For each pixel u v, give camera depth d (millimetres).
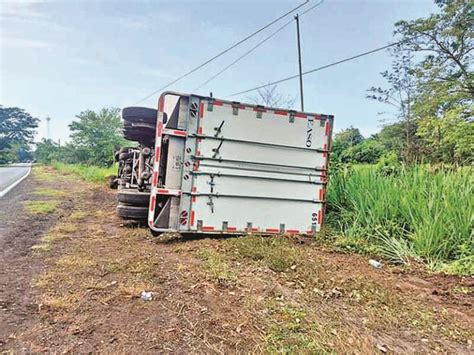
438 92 15516
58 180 19828
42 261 4531
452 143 12797
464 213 5574
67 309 3180
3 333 2740
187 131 5863
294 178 6500
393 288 4258
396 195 6512
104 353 2549
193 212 5949
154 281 3945
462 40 15438
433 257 5344
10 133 89375
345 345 2850
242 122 6141
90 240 5766
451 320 3473
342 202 7492
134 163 8367
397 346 2922
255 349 2686
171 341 2752
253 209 6273
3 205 9211
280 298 3693
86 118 37688
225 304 3463
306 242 6215
